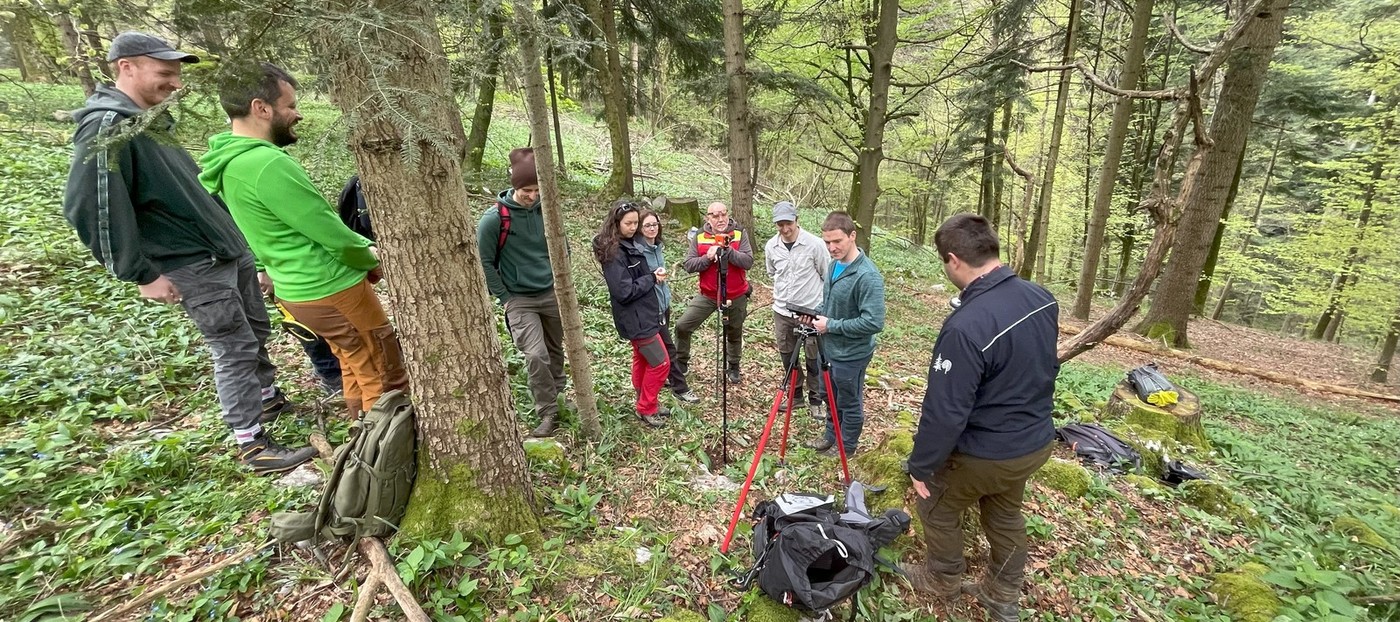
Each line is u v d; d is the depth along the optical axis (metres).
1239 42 8.65
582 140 17.77
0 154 7.05
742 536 3.05
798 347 3.56
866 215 10.01
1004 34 10.33
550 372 3.62
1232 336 13.55
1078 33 11.37
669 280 7.73
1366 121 12.23
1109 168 10.88
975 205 24.47
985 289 2.31
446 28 1.83
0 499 2.46
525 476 2.74
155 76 2.60
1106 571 3.22
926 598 2.84
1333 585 3.02
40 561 2.18
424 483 2.50
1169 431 5.21
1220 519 3.81
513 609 2.33
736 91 8.69
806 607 2.42
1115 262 24.66
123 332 3.84
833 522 2.57
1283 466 5.06
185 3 1.47
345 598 2.25
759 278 9.05
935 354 2.36
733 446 4.06
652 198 11.05
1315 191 15.37
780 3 10.27
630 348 5.26
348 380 3.08
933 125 16.59
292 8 1.48
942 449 2.31
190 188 2.76
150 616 2.06
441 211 2.22
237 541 2.42
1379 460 6.07
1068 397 5.97
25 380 3.21
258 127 2.54
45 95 8.27
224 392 2.88
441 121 1.84
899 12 10.70
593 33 8.63
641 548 2.82
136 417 3.14
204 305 2.77
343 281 2.75
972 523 3.32
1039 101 16.73
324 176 1.57
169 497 2.62
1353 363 12.52
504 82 2.24
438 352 2.36
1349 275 13.84
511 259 3.54
